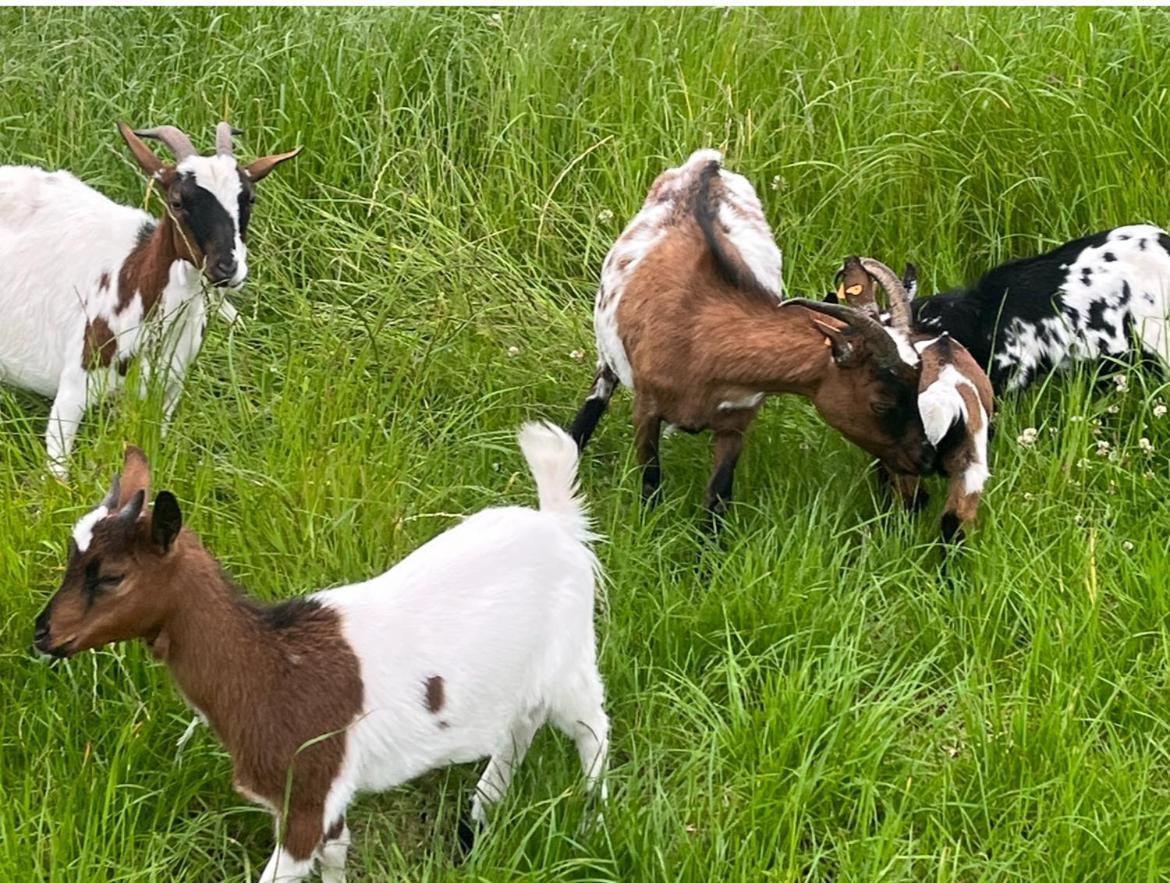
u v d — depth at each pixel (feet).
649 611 8.07
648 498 9.07
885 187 11.08
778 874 6.66
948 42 11.75
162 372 9.10
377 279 10.44
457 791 7.43
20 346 9.40
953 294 9.86
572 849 6.91
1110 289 9.80
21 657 7.45
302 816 6.45
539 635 6.83
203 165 8.81
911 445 8.45
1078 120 11.09
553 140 11.57
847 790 7.26
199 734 7.19
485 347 9.94
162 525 6.17
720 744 7.38
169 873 6.79
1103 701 7.84
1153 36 11.66
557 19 12.17
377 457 8.59
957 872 6.84
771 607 8.10
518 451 9.19
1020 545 8.66
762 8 12.29
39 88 11.45
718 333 8.55
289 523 8.07
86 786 6.87
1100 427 9.43
